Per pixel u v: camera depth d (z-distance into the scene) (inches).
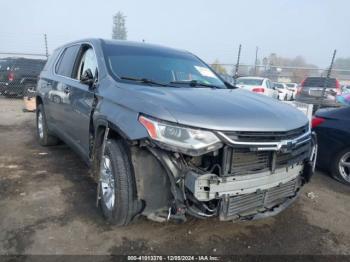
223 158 101.0
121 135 114.4
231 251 116.6
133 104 114.0
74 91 165.5
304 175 134.8
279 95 795.4
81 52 178.7
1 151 225.5
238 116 107.0
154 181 110.0
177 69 162.2
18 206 141.3
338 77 624.1
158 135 101.9
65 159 208.7
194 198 99.6
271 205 118.3
